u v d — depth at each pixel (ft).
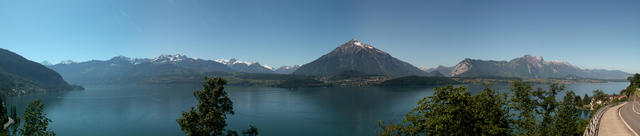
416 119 126.52
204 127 138.10
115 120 623.36
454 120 108.17
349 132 513.86
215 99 140.67
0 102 407.23
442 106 114.62
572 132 164.45
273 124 581.94
